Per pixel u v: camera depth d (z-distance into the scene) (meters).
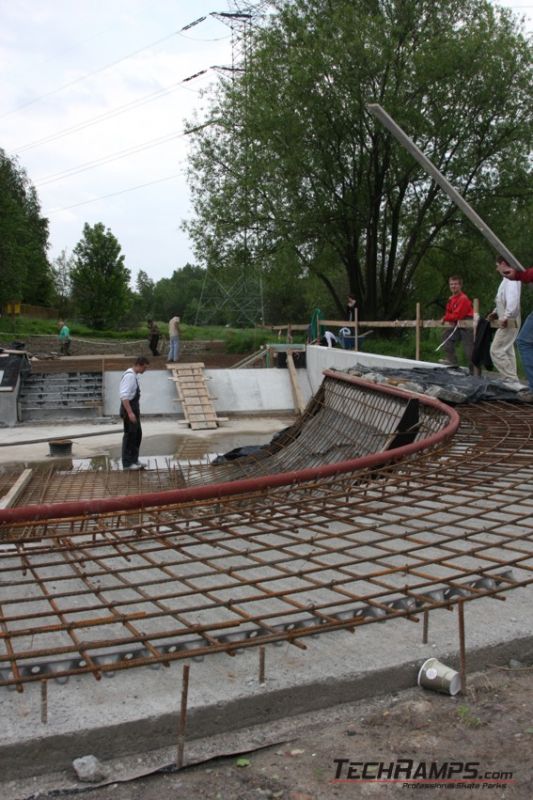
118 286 50.19
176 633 2.80
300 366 17.98
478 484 4.67
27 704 2.55
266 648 2.98
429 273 24.94
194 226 23.03
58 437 13.26
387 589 3.58
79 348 31.73
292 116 19.66
